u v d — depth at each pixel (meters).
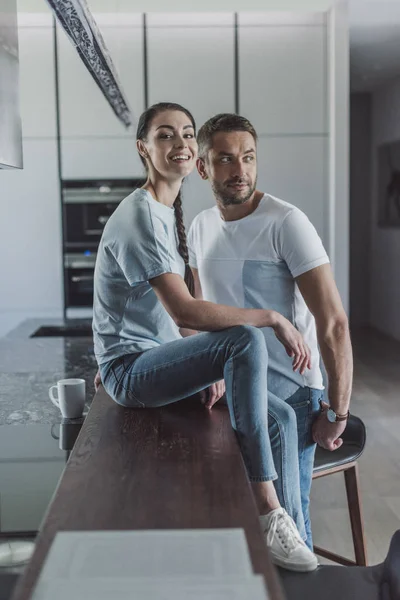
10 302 6.21
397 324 8.80
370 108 9.88
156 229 1.97
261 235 2.28
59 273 6.19
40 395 2.72
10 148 2.30
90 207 6.16
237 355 1.80
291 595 1.68
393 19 6.23
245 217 2.31
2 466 1.83
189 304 1.91
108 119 6.08
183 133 2.10
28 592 1.05
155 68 6.03
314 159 6.16
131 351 2.04
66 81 6.02
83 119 6.07
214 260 2.37
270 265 2.29
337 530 3.45
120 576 1.09
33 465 1.85
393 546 1.73
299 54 6.04
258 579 1.09
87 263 6.19
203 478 1.52
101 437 1.80
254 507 1.36
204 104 6.08
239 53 6.04
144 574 1.10
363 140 9.95
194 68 6.05
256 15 5.99
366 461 4.41
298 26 6.01
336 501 3.81
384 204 9.21
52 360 3.47
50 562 1.15
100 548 1.19
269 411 2.10
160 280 1.94
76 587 1.07
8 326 6.22
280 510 1.81
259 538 1.23
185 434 1.82
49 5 2.08
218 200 2.31
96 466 1.60
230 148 2.25
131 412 2.03
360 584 1.72
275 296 2.31
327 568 1.79
